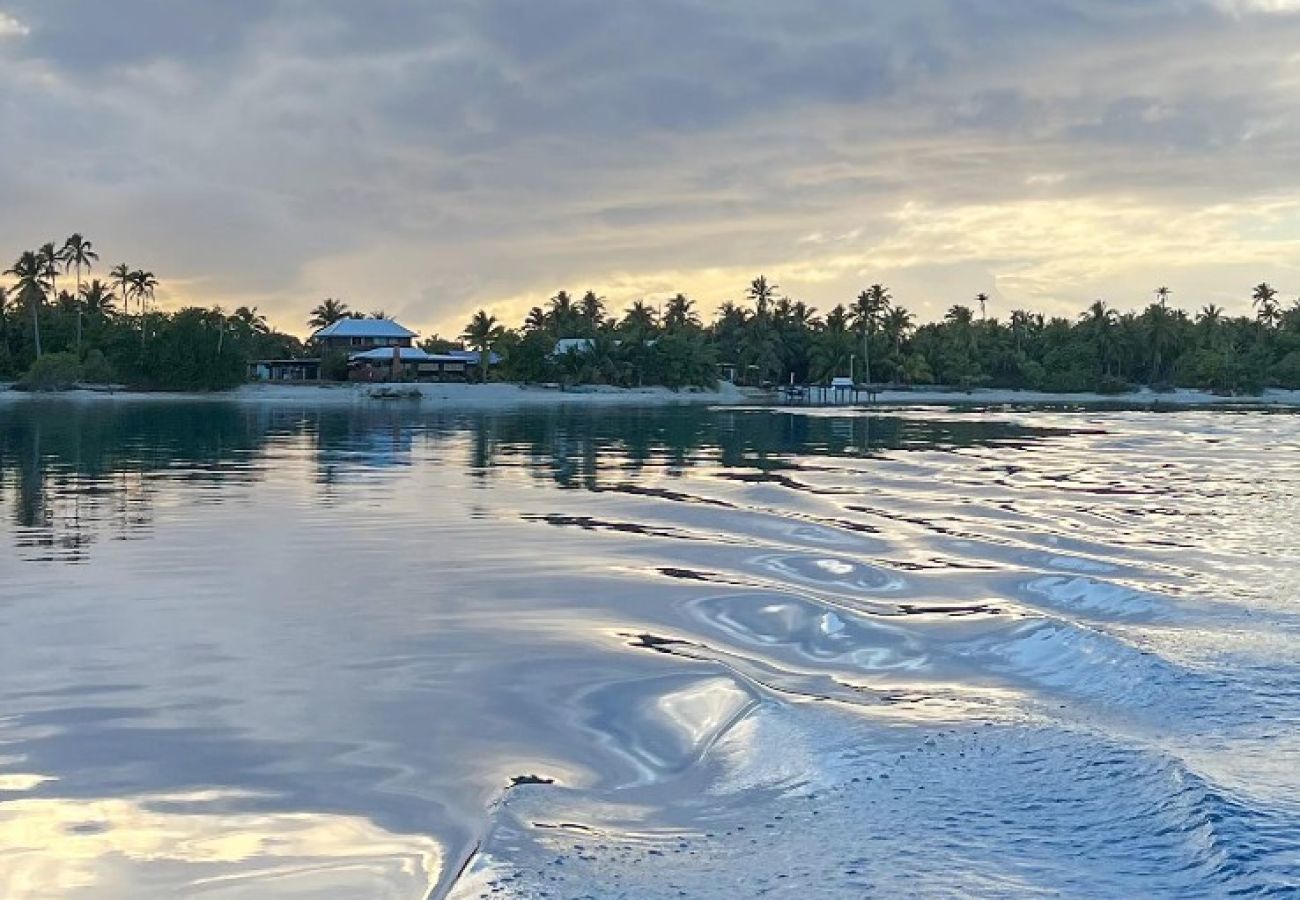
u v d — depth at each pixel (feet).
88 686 31.71
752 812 22.63
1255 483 91.30
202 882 19.86
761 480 94.68
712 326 599.16
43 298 409.28
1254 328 599.98
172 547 56.85
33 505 74.54
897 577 48.16
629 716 29.35
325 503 77.10
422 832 22.17
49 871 20.25
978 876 19.12
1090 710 28.84
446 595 44.86
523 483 92.94
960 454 128.06
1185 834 20.49
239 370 376.07
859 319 566.36
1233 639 36.19
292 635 37.88
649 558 53.83
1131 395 531.09
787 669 34.06
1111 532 61.72
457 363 456.45
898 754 25.52
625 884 19.17
